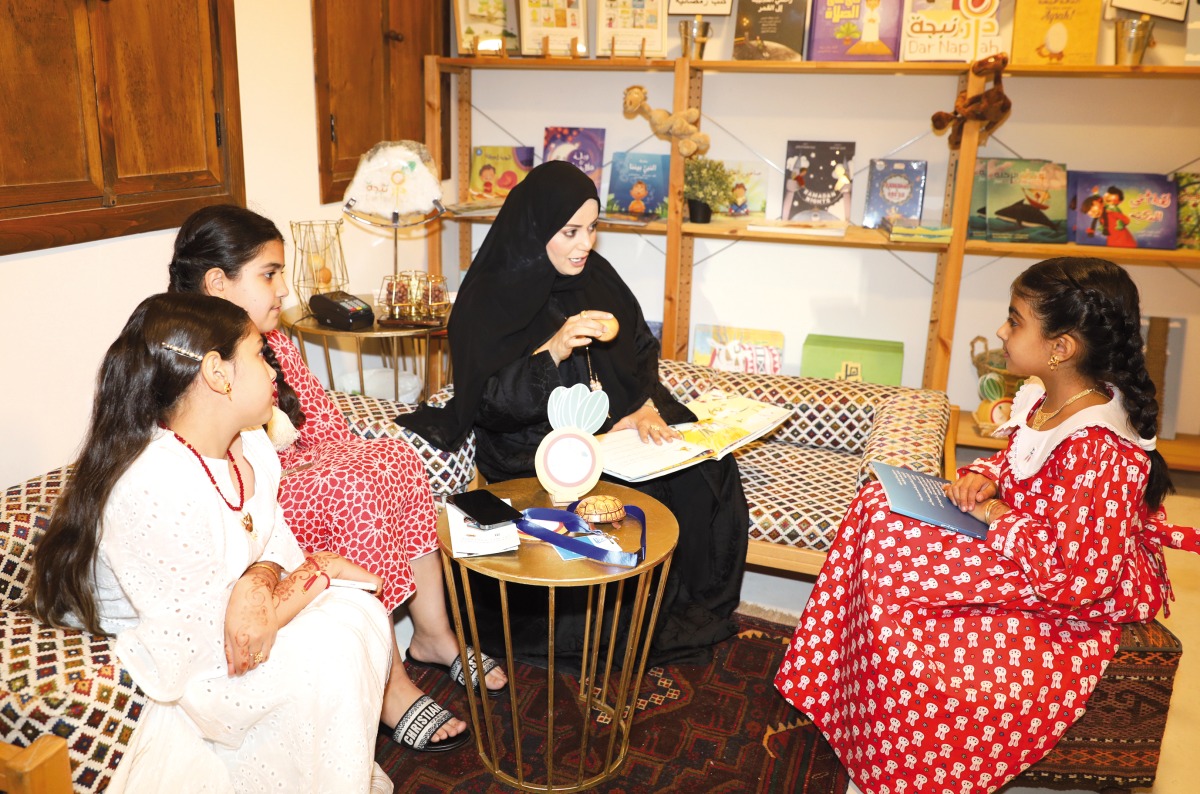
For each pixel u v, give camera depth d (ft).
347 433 7.38
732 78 12.61
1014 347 5.82
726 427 7.79
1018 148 12.10
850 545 6.58
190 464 4.91
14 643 4.57
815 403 9.43
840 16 11.62
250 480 5.56
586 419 6.64
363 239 11.15
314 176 10.05
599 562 5.74
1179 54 11.41
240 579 5.09
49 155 6.56
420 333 9.01
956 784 5.79
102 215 6.95
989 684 5.66
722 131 12.87
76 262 6.85
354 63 10.57
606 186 13.46
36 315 6.56
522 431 7.97
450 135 13.28
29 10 6.30
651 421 7.68
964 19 11.10
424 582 7.20
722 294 13.51
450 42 13.12
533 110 13.44
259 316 6.35
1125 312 5.51
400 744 6.62
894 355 12.57
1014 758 5.72
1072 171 11.89
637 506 6.51
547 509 6.20
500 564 5.70
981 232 11.77
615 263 13.80
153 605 4.77
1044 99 11.85
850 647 6.31
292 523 6.37
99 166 6.97
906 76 12.05
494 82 13.44
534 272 7.80
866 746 6.02
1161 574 6.13
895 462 7.33
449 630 7.48
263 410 5.19
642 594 6.10
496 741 6.73
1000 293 12.55
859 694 6.07
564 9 12.25
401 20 11.58
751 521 8.02
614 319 7.24
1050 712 5.65
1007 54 10.89
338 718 5.11
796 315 13.30
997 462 6.47
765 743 6.84
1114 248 11.37
